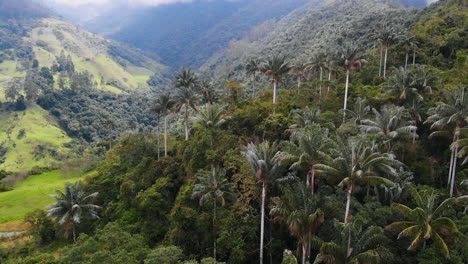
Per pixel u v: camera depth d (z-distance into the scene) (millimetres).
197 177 38844
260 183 33125
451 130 37750
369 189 33938
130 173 55344
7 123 140625
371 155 25844
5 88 173125
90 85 196375
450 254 25125
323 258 23156
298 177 31891
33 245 48750
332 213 27891
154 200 43625
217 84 166000
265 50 196750
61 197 48844
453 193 36469
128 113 180500
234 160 38844
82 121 157500
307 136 30625
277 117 46031
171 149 63250
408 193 32375
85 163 95312
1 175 92625
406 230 25328
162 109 61281
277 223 34719
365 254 22234
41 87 169375
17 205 68125
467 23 82312
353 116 47594
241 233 32625
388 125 37125
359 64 50906
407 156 41500
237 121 49656
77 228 50625
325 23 187625
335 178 28922
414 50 72375
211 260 26016
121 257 26359
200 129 52344
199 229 35156
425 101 46938
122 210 48406
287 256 23703
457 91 38000
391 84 51781
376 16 144125
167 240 37406
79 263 26406
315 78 87875
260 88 118688
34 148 128000
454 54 72438
